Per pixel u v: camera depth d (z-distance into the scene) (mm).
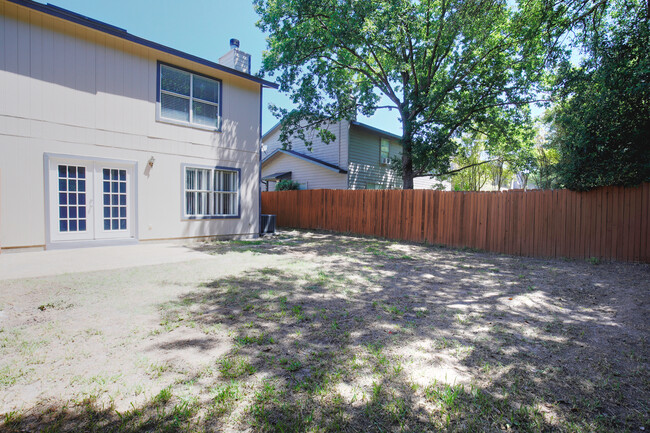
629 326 3633
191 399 2109
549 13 10062
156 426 1845
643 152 6902
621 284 5496
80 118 7629
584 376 2551
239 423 1893
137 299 4137
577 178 7777
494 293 4922
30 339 2916
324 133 15773
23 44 6887
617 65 6961
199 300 4172
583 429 1928
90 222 7883
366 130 18391
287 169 20750
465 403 2139
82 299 4062
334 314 3799
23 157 6910
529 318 3855
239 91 10812
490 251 9266
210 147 10070
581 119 7637
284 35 12992
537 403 2180
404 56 13703
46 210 7223
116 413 1946
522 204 8727
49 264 5938
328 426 1877
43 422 1858
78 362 2547
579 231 7902
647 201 7082
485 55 12820
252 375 2428
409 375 2480
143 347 2838
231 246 9141
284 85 14000
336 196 13656
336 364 2621
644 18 7719
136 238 8578
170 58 9133
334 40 12500
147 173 8750
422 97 13086
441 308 4152
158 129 8938
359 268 6516
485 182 21656
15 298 4016
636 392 2340
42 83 7117
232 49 11039
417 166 14672
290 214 15930
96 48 7852
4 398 2068
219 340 3025
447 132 14133
